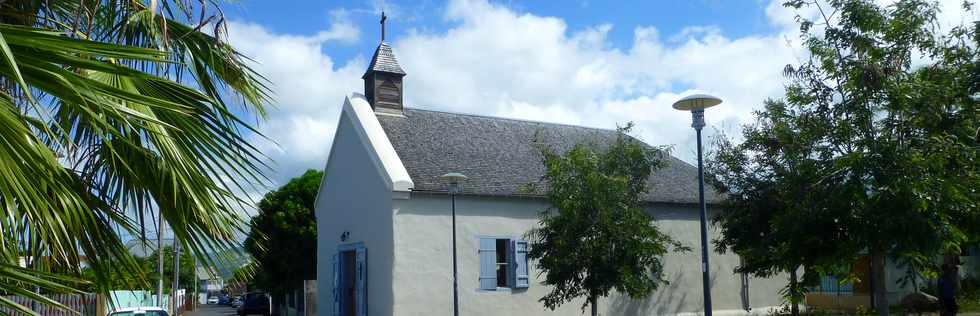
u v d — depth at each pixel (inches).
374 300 764.0
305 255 1296.8
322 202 935.7
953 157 333.1
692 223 912.9
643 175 639.1
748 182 690.8
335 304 856.3
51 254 155.3
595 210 597.9
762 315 936.3
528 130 960.3
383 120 851.4
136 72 121.6
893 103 340.5
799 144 380.2
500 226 792.9
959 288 732.7
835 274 370.3
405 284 730.8
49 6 189.2
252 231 175.8
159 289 879.1
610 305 827.4
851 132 352.5
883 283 351.9
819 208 343.3
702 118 514.9
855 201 332.2
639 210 624.4
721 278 923.4
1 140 117.3
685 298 885.2
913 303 807.7
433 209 760.3
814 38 380.5
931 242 318.7
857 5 366.6
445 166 805.2
